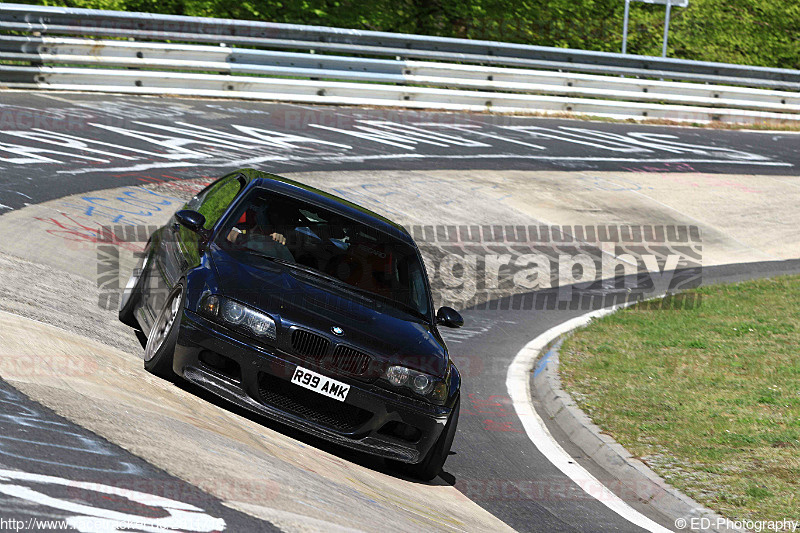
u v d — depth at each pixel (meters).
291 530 12.84
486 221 53.28
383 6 114.81
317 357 19.17
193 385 20.58
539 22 123.88
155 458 14.27
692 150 79.50
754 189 70.25
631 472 23.61
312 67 72.31
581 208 59.41
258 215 22.62
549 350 36.03
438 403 20.08
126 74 64.56
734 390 30.94
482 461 23.61
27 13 60.44
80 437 14.23
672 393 30.42
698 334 38.94
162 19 65.56
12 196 37.34
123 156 48.91
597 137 79.00
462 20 120.38
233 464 15.25
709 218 62.22
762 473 23.44
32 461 12.74
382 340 19.92
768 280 49.78
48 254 30.47
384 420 19.50
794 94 94.12
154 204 41.78
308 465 17.34
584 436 26.55
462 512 18.64
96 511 11.55
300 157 56.78
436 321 22.84
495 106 81.19
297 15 110.31
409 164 60.72
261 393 19.14
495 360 34.31
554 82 82.81
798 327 40.34
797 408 28.97
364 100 74.62
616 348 36.19
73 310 24.77
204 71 69.06
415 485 20.08
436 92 77.88
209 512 12.57
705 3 140.00
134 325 26.03
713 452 24.86
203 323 18.97
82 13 62.38
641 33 135.50
